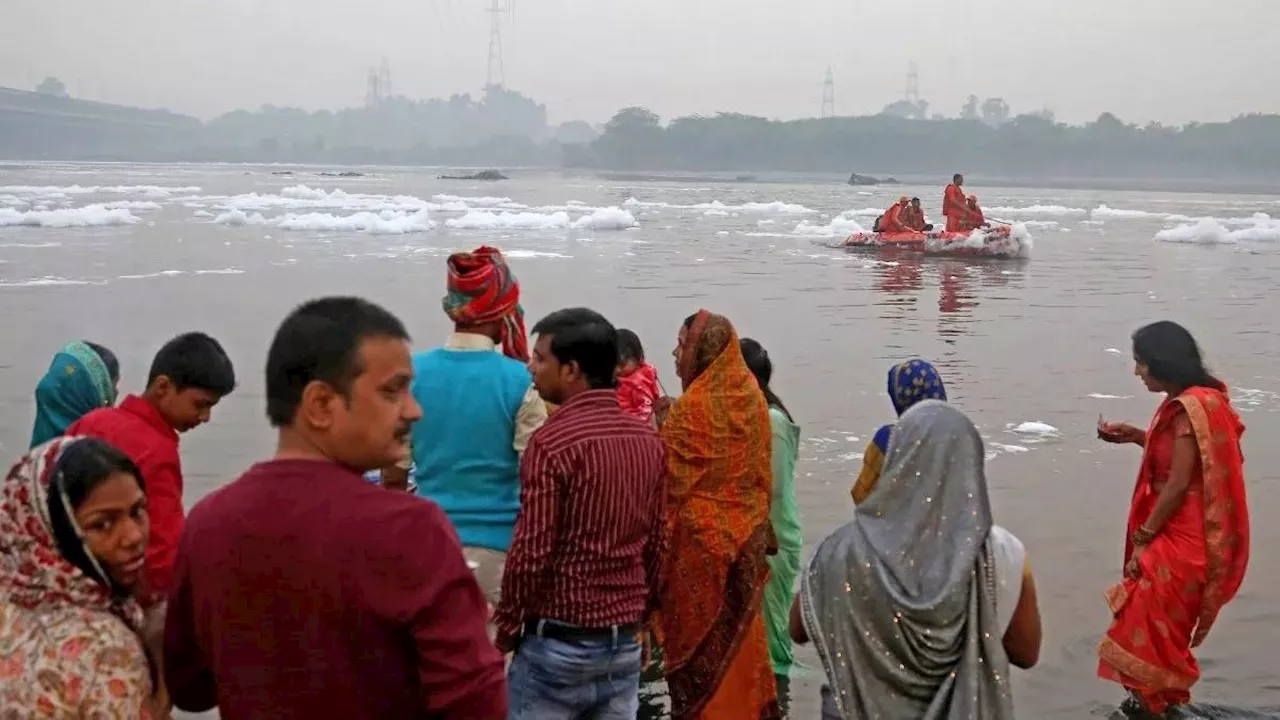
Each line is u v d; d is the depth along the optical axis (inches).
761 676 179.8
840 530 147.6
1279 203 3275.1
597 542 145.4
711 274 868.6
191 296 667.4
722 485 176.6
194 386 149.5
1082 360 525.0
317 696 87.4
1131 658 195.2
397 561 86.0
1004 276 904.9
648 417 234.1
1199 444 187.0
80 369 180.9
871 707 139.3
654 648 225.8
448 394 164.1
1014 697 201.2
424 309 637.3
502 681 91.0
